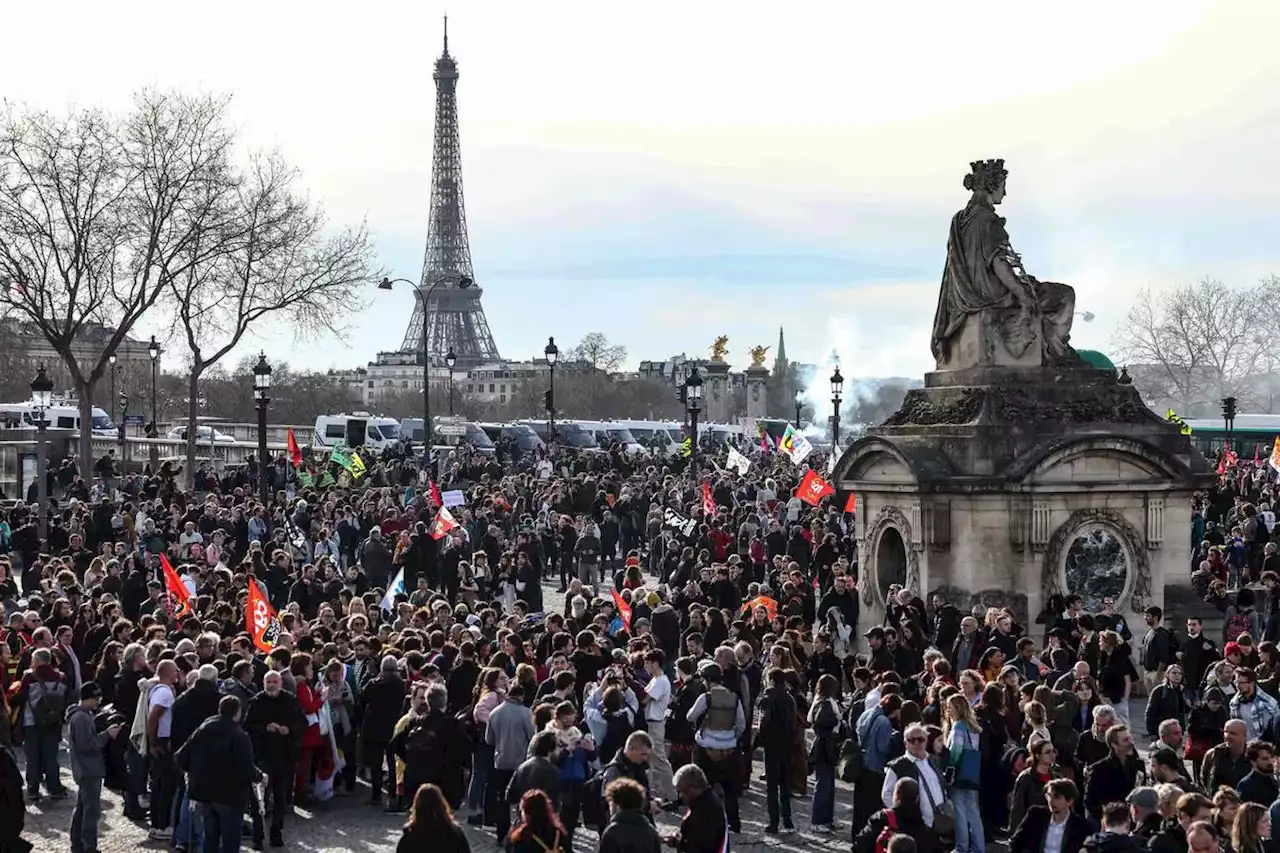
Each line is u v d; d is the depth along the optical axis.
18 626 39.19
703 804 22.56
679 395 102.25
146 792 34.12
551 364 115.69
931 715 29.92
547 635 36.47
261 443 78.25
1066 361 47.53
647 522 74.50
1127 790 25.33
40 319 97.31
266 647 36.31
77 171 98.25
